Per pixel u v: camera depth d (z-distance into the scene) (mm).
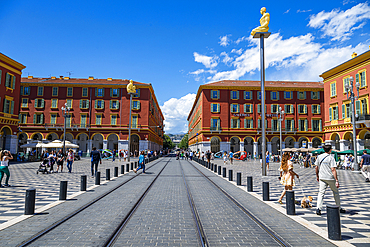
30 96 49125
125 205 7520
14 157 31750
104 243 4430
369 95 30406
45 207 7055
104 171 19516
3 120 32844
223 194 9695
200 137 52562
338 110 35500
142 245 4387
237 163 34594
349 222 6066
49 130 48438
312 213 6766
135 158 43250
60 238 4680
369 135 33906
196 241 4613
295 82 56344
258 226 5590
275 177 16031
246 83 53688
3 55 32406
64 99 49406
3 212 6613
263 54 15984
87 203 7684
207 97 50562
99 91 49844
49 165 17984
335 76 36250
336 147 40062
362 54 30969
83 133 48562
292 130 50469
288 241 4625
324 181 6500
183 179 14523
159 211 6875
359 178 16703
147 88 50438
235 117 50188
